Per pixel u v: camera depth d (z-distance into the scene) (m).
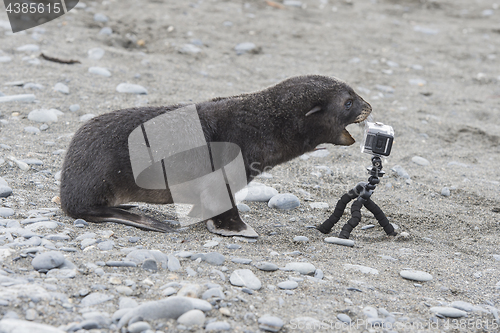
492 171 11.90
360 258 7.52
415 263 7.50
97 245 6.66
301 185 10.29
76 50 15.87
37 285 5.35
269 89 8.20
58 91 13.06
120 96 13.24
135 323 4.88
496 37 23.25
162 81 14.72
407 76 18.12
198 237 7.63
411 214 9.38
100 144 7.57
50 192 8.59
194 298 5.43
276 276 6.46
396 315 5.95
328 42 20.47
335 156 11.88
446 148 13.08
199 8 21.72
